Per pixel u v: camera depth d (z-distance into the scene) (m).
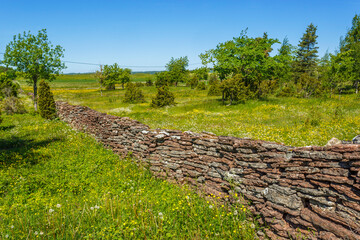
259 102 24.08
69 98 42.12
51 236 4.43
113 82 71.06
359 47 31.55
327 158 3.87
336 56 27.94
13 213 5.44
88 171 7.93
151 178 7.39
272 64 30.14
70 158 9.19
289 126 12.99
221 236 4.43
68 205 5.64
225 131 13.04
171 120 18.27
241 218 4.86
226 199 5.44
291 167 4.38
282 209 4.32
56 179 7.39
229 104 25.16
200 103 28.08
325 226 3.73
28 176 7.59
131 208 5.29
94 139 11.77
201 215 5.01
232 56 31.86
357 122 11.58
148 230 4.53
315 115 13.89
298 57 71.00
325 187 3.84
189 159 6.75
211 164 6.09
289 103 22.36
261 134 11.35
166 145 7.43
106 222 4.89
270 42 31.38
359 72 29.89
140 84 77.75
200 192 6.10
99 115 11.50
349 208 3.52
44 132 14.44
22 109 23.77
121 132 9.61
